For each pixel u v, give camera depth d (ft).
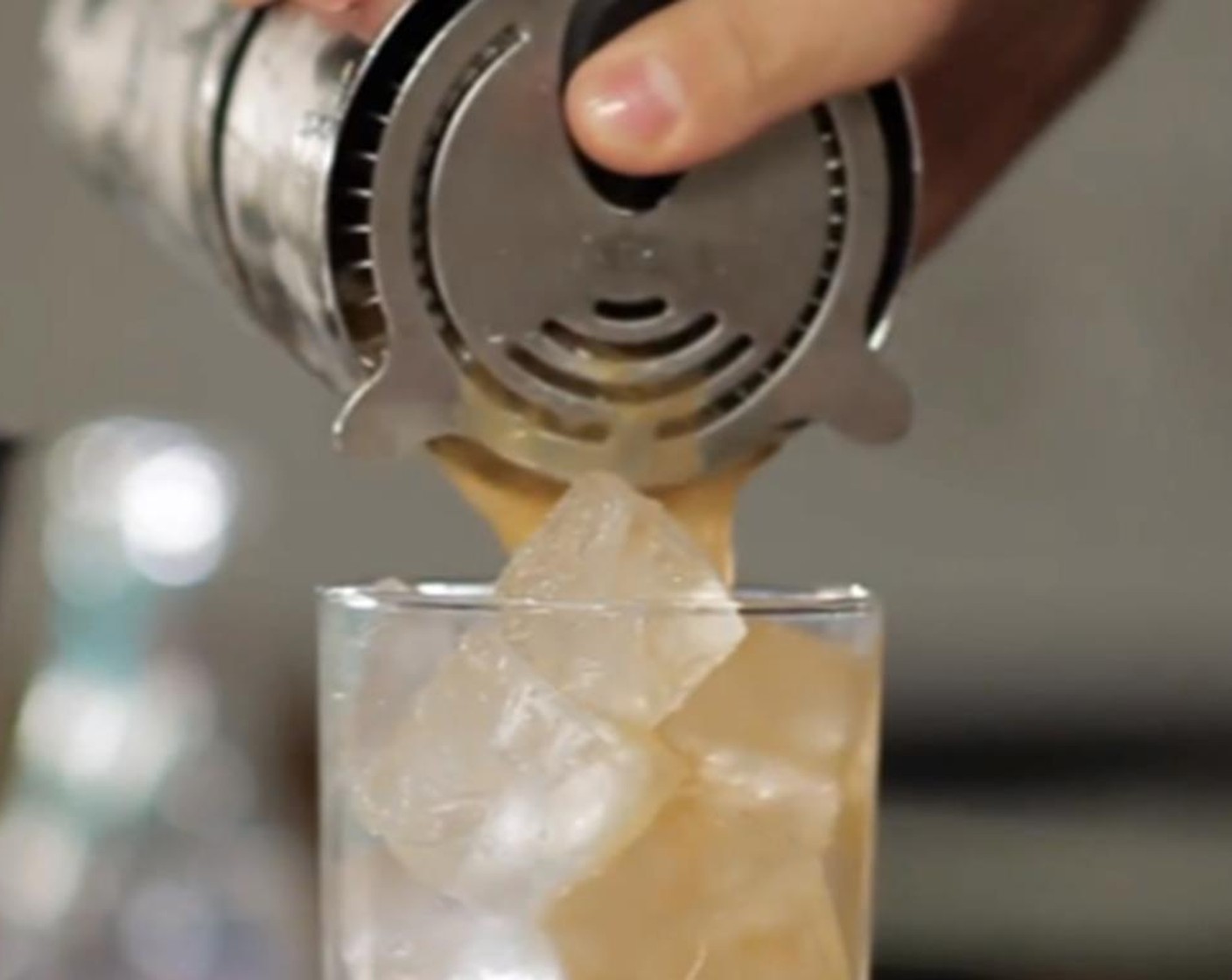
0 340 4.53
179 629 3.70
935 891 4.29
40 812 3.54
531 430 2.17
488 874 2.02
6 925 3.43
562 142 2.12
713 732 2.02
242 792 3.68
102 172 2.57
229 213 2.30
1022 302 4.44
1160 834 4.37
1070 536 4.51
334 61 2.16
